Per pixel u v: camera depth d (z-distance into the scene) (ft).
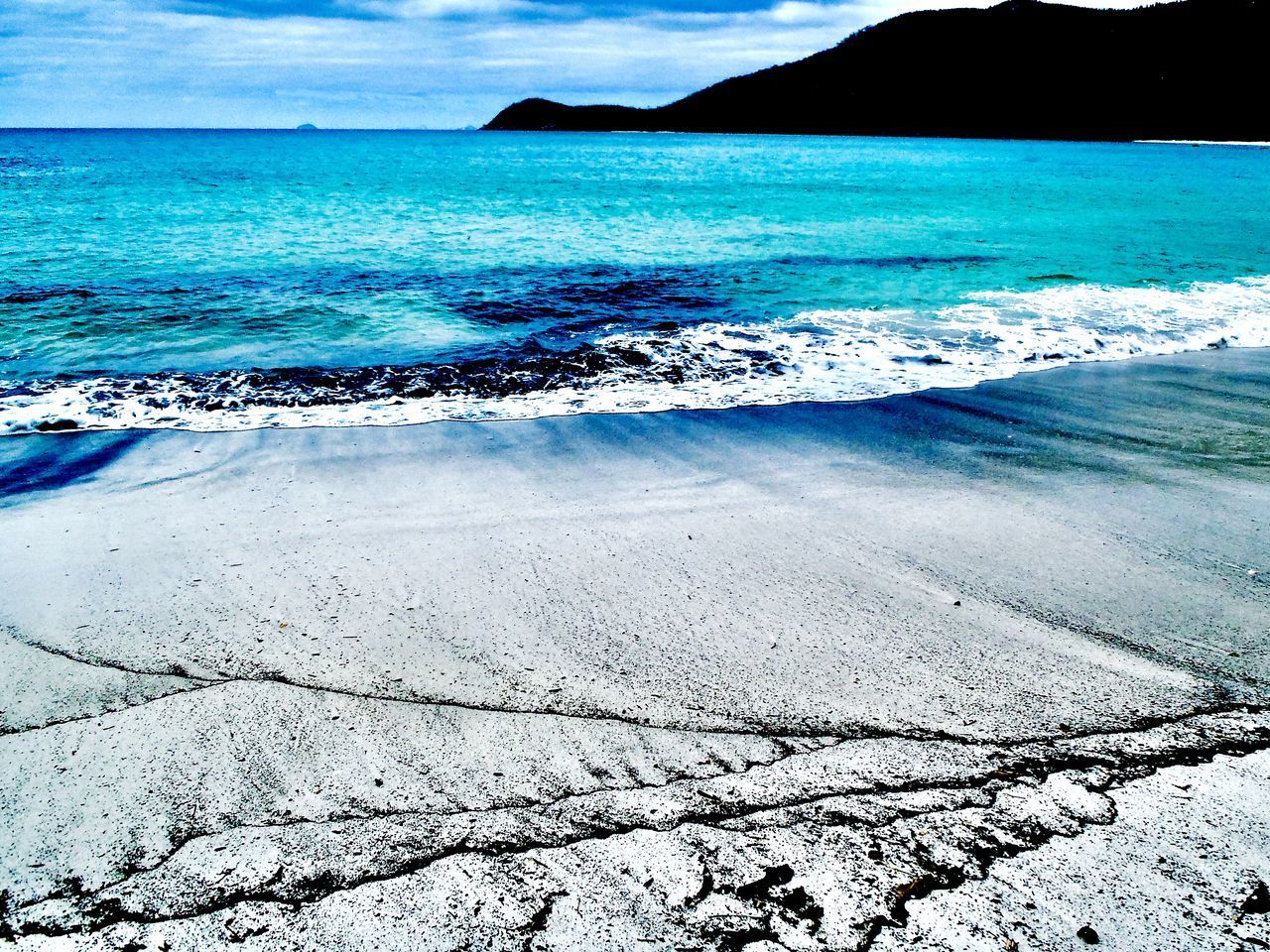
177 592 10.13
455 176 116.98
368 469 14.85
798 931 5.35
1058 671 8.46
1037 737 7.41
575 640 9.13
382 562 11.05
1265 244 46.60
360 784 6.78
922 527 12.34
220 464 14.99
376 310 28.99
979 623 9.48
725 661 8.68
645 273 37.27
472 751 7.23
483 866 5.91
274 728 7.54
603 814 6.45
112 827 6.29
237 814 6.44
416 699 8.00
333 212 63.52
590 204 72.95
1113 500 13.38
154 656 8.70
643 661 8.69
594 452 15.92
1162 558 11.18
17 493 13.47
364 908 5.55
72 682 8.21
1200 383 20.99
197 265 37.52
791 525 12.43
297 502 13.24
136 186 85.25
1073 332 26.20
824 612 9.76
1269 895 5.58
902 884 5.74
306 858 5.99
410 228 53.72
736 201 75.82
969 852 6.03
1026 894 5.63
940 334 26.02
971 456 15.70
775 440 16.66
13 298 28.91
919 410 18.79
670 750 7.25
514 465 15.14
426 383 20.57
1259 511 12.88
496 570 10.85
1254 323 27.55
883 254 43.29
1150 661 8.63
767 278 36.17
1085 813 6.41
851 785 6.78
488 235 50.72
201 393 19.38
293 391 19.76
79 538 11.69
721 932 5.34
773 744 7.34
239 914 5.51
